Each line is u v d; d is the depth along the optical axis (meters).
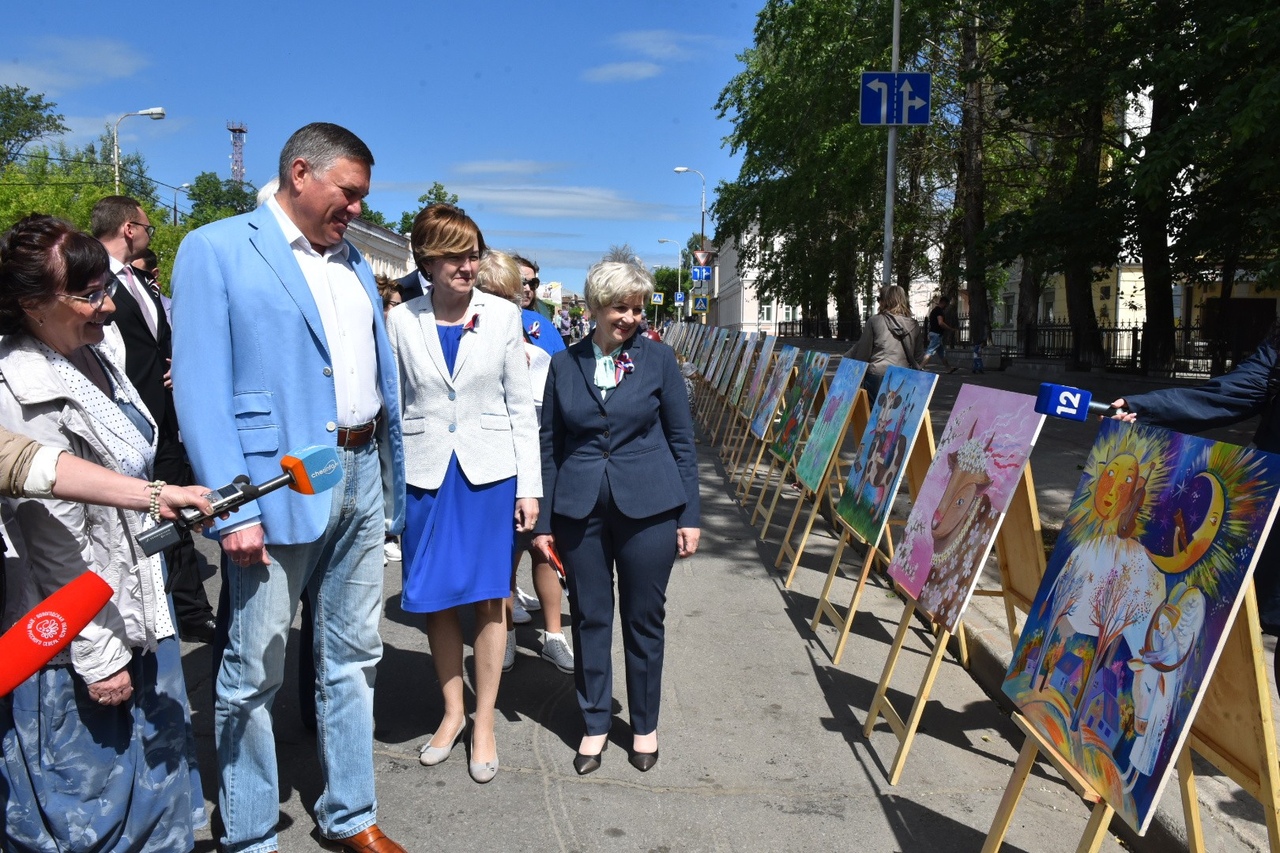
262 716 3.04
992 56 22.14
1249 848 3.06
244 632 2.94
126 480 2.40
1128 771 2.46
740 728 4.22
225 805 3.04
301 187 2.97
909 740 3.73
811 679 4.80
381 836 3.18
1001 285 37.53
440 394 3.64
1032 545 3.87
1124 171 16.94
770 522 8.35
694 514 3.82
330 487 2.59
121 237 5.04
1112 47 16.23
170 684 2.86
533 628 5.50
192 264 2.83
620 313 3.69
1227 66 12.92
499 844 3.26
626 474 3.71
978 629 4.95
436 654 3.84
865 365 6.33
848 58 24.44
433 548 3.63
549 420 3.86
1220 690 2.57
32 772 2.60
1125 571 2.74
